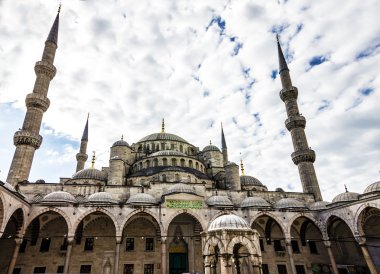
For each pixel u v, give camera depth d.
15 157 42.59
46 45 53.09
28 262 35.09
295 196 48.03
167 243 38.56
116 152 53.62
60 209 33.44
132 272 36.50
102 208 34.47
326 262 41.62
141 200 37.06
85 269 35.88
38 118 46.75
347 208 35.41
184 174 46.66
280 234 42.56
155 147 60.66
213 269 17.98
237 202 44.31
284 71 59.44
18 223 31.42
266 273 39.19
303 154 50.72
